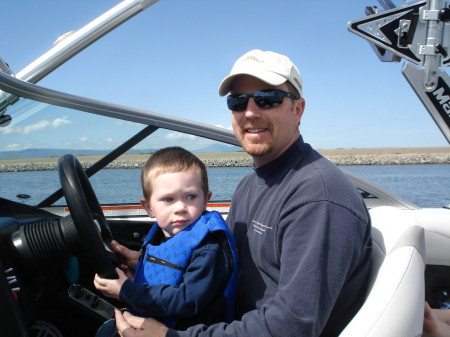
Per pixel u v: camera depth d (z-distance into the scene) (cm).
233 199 150
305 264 92
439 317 143
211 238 115
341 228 94
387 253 106
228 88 132
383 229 116
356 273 105
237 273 119
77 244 114
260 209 120
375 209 137
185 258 111
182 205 117
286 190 110
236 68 125
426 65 162
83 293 168
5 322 100
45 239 114
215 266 110
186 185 118
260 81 123
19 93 183
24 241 114
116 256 139
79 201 106
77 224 105
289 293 91
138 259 131
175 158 120
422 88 164
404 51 162
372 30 163
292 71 124
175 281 110
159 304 104
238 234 131
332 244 93
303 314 89
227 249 114
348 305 107
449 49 159
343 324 108
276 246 108
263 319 94
